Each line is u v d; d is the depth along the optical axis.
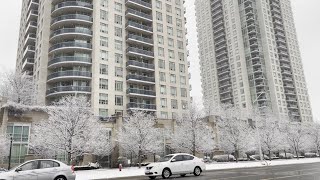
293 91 111.75
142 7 69.25
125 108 60.06
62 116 35.03
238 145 50.69
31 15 70.12
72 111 34.97
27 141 40.09
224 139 54.66
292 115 105.12
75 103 36.12
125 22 66.44
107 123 47.28
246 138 51.94
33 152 38.88
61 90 55.84
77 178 21.41
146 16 68.69
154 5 71.31
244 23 116.69
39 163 14.53
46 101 58.25
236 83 111.31
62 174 14.76
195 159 19.95
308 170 21.09
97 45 60.03
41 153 36.56
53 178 14.45
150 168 18.36
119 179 19.73
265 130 57.00
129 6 68.50
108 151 43.19
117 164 44.91
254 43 111.31
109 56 61.06
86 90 57.12
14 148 39.00
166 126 52.16
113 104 58.59
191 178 17.27
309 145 67.94
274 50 112.44
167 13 73.06
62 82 58.41
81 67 59.69
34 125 38.12
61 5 62.28
